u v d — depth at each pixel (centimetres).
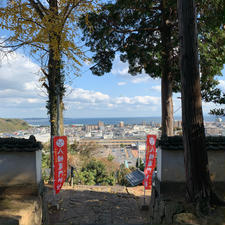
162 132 759
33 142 395
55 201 523
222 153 419
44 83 761
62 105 800
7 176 391
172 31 743
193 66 352
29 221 320
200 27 689
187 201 351
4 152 390
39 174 420
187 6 356
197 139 346
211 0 596
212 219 290
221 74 723
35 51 701
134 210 538
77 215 489
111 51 772
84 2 671
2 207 325
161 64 675
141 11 684
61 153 521
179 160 407
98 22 708
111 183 1108
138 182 780
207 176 345
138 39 739
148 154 550
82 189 704
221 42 700
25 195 389
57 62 749
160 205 394
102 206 552
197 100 350
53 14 663
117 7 664
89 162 1271
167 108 744
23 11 627
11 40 646
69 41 682
